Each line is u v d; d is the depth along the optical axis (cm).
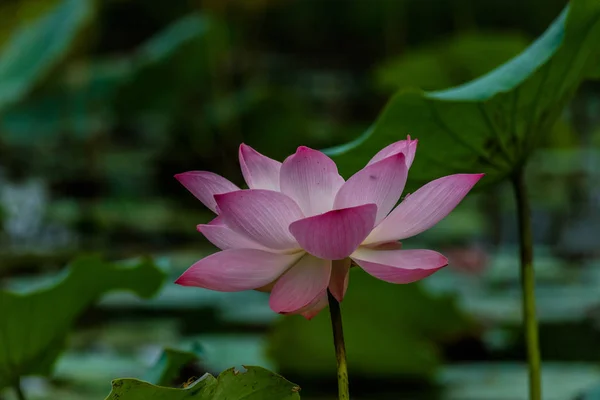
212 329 426
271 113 734
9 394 280
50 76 680
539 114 222
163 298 466
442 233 776
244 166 201
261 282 196
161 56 716
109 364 326
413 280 195
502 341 375
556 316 420
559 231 825
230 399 199
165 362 215
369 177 195
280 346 294
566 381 294
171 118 760
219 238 198
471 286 542
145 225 670
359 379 295
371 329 287
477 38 661
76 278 227
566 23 216
